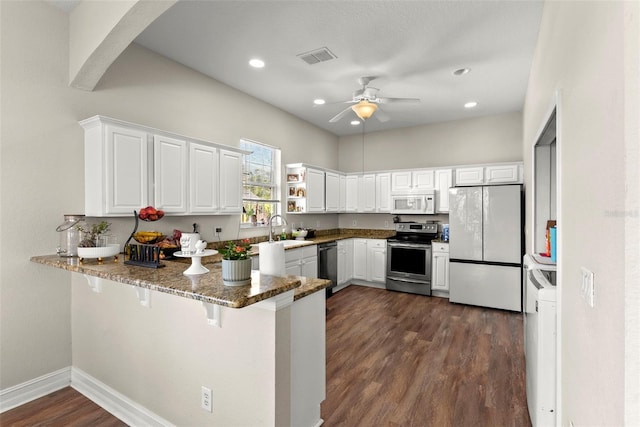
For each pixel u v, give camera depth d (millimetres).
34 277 2301
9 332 2197
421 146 5715
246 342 1540
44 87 2340
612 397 905
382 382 2441
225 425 1619
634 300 774
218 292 1326
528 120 3582
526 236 3828
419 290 5020
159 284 1475
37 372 2314
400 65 3338
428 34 2764
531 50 3000
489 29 2682
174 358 1805
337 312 4141
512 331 3477
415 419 2018
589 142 1166
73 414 2084
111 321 2143
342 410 2105
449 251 4609
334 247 5090
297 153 5211
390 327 3598
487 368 2646
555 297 1637
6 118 2164
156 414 1902
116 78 2758
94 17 2260
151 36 2801
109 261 2148
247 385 1542
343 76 3621
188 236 2102
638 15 734
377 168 6145
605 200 985
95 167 2434
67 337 2461
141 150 2615
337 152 6484
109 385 2182
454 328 3566
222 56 3154
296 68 3414
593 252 1104
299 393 1752
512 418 2021
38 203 2311
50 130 2367
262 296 1313
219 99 3756
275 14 2496
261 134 4418
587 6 1217
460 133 5367
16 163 2211
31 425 1977
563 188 1577
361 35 2791
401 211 5398
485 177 4828
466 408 2125
